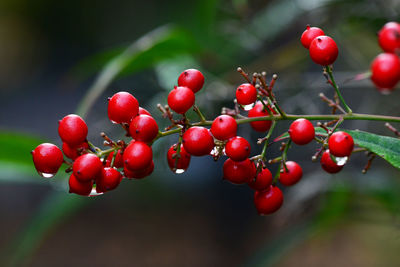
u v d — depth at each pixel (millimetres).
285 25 492
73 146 339
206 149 336
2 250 1001
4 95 1366
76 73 544
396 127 482
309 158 556
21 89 1371
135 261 986
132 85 521
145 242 1051
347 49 486
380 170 481
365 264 837
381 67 355
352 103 522
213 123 339
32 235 435
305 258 897
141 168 333
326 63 346
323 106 520
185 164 350
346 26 476
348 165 488
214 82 471
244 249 967
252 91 345
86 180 334
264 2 522
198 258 973
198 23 495
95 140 484
